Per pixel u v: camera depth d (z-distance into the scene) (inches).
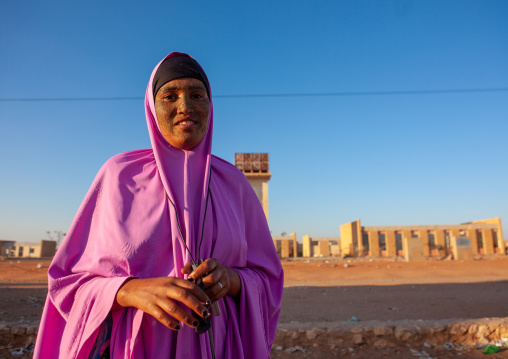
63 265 49.2
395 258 1238.9
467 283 487.5
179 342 43.2
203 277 42.7
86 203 51.5
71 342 42.8
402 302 331.0
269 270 59.5
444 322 207.6
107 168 52.9
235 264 53.6
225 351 47.7
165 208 49.6
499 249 1414.9
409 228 1429.6
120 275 45.1
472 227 1424.7
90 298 43.4
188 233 48.1
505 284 470.0
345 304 321.4
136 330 42.5
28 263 1014.4
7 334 188.7
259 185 1167.0
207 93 57.3
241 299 49.9
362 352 186.4
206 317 38.5
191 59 55.9
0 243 1958.7
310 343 194.5
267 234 61.7
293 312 284.4
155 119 54.6
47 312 49.3
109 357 44.6
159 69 54.8
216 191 55.1
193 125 52.5
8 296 335.9
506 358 177.0
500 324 201.6
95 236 49.9
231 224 53.7
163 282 40.3
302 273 654.5
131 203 49.3
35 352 47.9
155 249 46.7
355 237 1471.5
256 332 49.4
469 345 195.6
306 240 1647.4
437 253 1374.3
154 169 53.6
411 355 182.5
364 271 690.2
